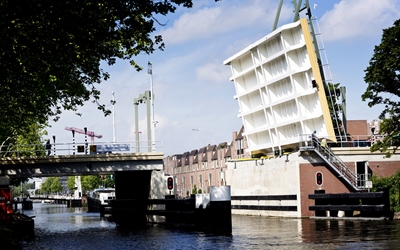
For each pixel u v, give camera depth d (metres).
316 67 43.25
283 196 43.88
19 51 20.12
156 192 42.88
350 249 19.78
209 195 30.14
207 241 24.39
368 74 38.00
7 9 17.02
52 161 41.81
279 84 47.16
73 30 18.41
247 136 53.91
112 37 19.28
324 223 33.41
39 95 32.88
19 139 64.06
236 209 51.50
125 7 17.81
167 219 38.94
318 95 43.38
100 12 18.78
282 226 32.12
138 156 42.69
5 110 34.88
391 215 35.59
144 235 28.81
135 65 30.80
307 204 41.72
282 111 47.84
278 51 46.22
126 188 51.97
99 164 42.50
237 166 51.59
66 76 23.50
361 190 41.72
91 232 32.47
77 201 112.62
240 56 51.28
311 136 42.16
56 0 17.17
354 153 43.31
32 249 23.02
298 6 47.50
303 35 43.28
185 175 123.38
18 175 41.88
